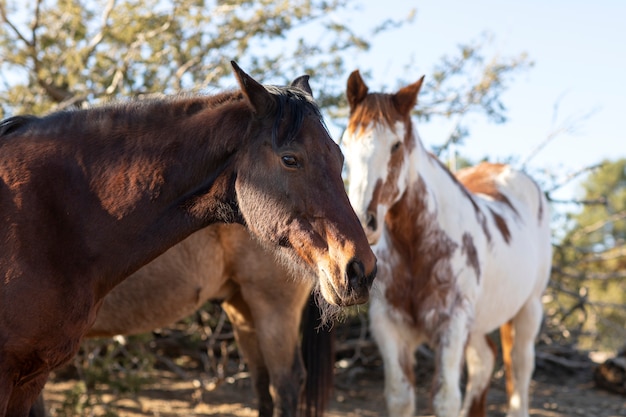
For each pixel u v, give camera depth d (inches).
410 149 157.0
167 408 219.5
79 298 97.7
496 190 205.8
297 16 250.7
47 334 95.8
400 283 161.3
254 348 182.1
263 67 249.3
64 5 247.0
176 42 242.2
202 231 158.9
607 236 548.1
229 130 99.0
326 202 94.3
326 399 181.0
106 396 224.7
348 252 92.7
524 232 195.0
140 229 99.8
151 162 100.1
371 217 146.5
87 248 98.5
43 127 103.6
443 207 164.2
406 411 160.6
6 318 93.7
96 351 209.0
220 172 99.8
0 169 99.7
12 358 94.7
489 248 173.3
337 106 257.9
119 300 154.4
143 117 103.0
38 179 98.7
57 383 233.3
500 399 251.4
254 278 167.6
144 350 221.3
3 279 94.1
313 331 180.4
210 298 176.2
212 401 229.6
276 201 95.5
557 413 235.1
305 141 94.9
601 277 294.2
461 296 161.9
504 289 179.5
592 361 297.3
